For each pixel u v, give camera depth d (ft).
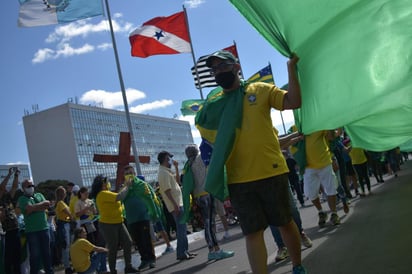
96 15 44.32
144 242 26.21
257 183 11.75
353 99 13.69
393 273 12.75
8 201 27.91
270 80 44.39
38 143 386.11
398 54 13.03
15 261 27.27
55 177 378.32
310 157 24.57
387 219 22.58
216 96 13.01
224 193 11.84
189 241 38.83
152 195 27.07
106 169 404.16
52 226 34.63
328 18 12.73
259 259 11.62
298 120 14.82
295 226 12.58
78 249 25.96
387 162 58.59
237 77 12.58
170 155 27.22
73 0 43.73
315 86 13.43
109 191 25.67
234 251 24.80
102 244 32.45
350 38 12.92
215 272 19.57
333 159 30.83
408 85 13.24
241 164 11.87
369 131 17.93
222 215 32.55
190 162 23.88
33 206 26.16
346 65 13.24
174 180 27.07
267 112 12.12
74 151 370.53
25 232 26.45
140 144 420.36
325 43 12.99
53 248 34.32
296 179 45.24
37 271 25.91
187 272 21.30
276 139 12.23
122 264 31.58
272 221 11.98
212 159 11.94
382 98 13.55
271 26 12.86
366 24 12.79
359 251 16.55
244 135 11.90
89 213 32.50
